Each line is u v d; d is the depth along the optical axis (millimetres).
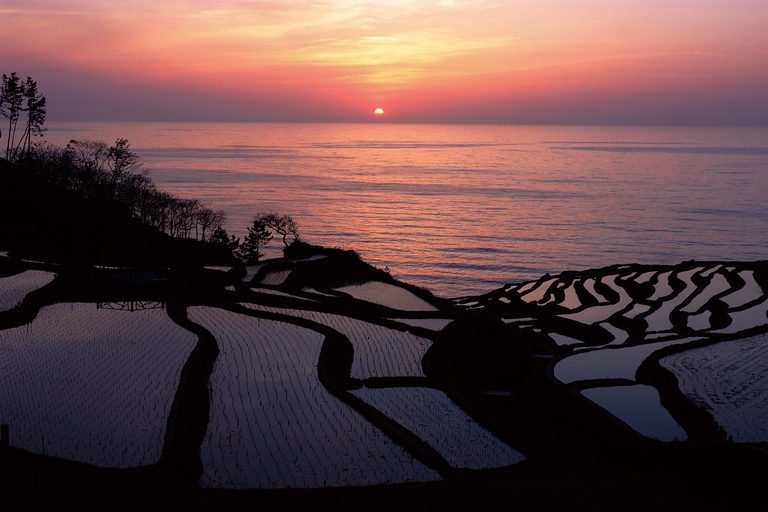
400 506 17188
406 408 28016
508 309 59719
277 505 17047
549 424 28312
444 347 37781
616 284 71750
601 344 45562
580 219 194375
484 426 26047
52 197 80312
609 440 26469
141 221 90875
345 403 27531
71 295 44906
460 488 18750
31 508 14672
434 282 116062
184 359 31891
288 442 23297
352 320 44094
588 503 17766
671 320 54281
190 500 17000
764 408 30203
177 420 23422
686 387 33188
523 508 17281
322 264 69750
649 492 18844
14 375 29125
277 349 35406
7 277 50500
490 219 195375
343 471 20938
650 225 182250
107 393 26844
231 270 61938
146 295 45594
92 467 19000
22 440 21812
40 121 94875
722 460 19703
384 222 189750
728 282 69688
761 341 42688
